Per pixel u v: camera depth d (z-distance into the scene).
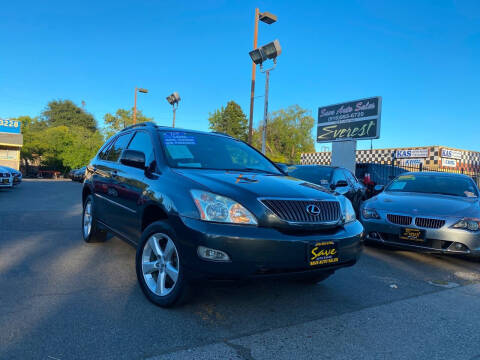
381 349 2.45
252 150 4.55
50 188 17.12
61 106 71.38
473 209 4.99
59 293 3.14
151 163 3.56
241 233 2.55
